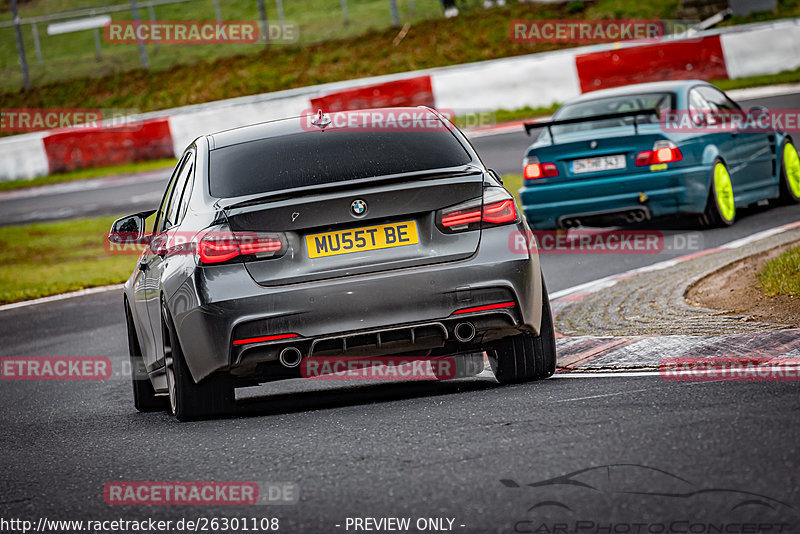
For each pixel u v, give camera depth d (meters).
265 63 123.38
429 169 20.67
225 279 19.59
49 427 23.59
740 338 22.39
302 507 13.59
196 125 98.31
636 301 28.81
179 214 21.67
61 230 72.75
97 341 37.16
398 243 19.77
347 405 21.16
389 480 14.33
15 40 148.62
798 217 43.00
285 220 19.61
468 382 23.05
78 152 98.69
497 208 20.28
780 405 16.09
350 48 121.94
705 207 41.34
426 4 132.25
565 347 24.50
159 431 20.73
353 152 21.30
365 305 19.45
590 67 92.44
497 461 14.60
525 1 122.44
